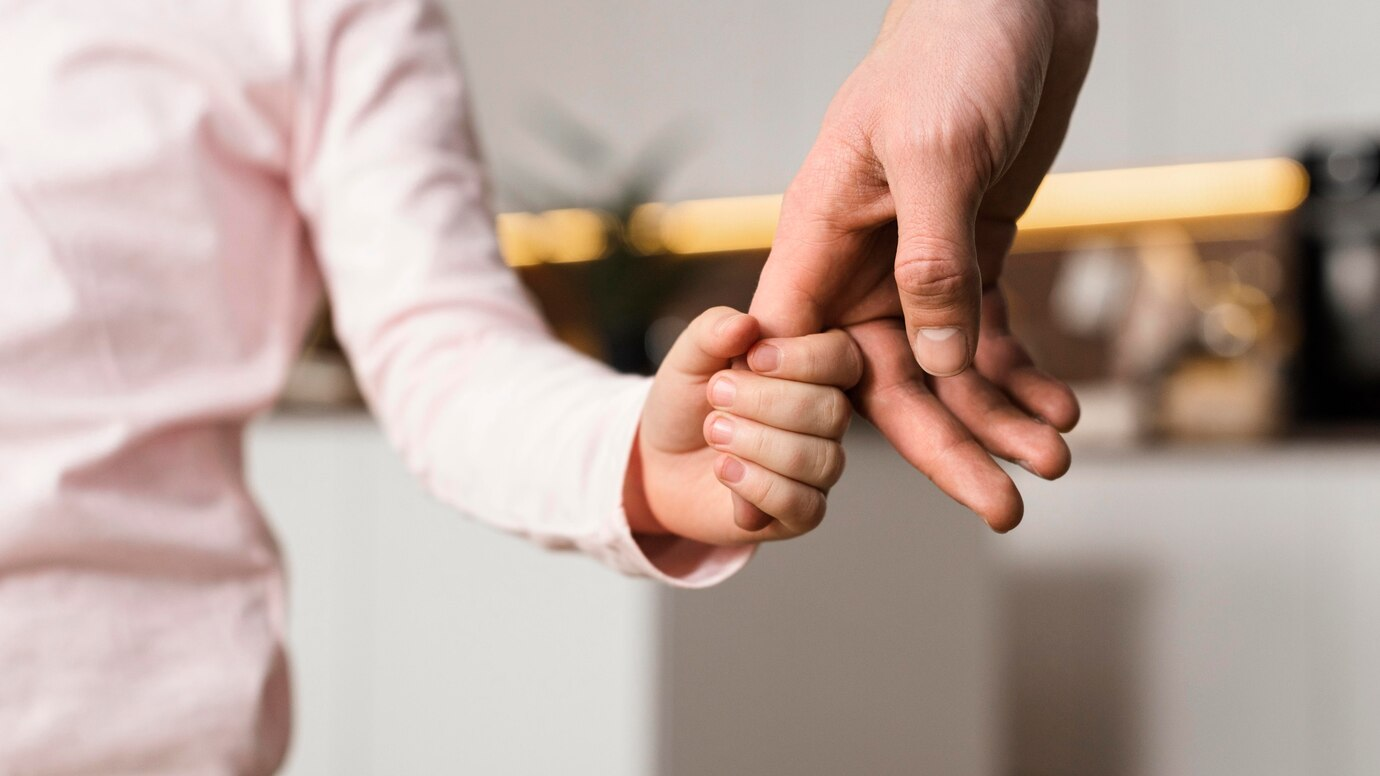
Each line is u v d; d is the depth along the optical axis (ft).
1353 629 10.56
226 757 3.21
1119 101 14.07
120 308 3.18
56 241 3.15
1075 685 11.84
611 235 10.23
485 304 3.26
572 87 16.57
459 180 3.44
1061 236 15.51
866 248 2.43
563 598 6.90
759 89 15.55
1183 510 11.31
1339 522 10.64
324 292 3.69
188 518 3.23
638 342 10.17
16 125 3.19
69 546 3.11
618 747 6.61
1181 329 12.75
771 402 2.44
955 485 2.41
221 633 3.23
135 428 3.17
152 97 3.27
